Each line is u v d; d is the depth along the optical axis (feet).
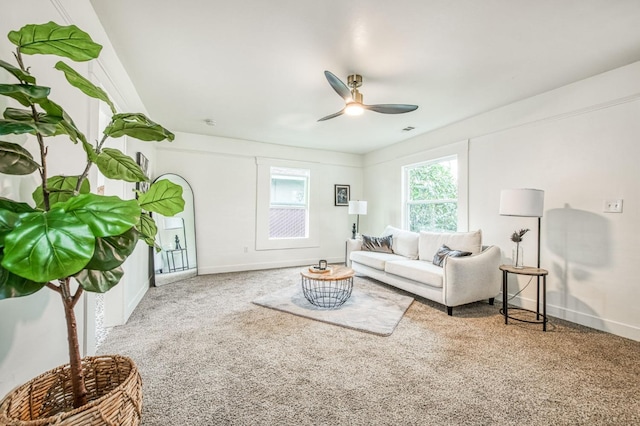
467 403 5.14
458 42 6.97
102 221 2.43
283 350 7.06
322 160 18.90
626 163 8.04
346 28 6.46
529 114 10.24
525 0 5.56
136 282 10.43
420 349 7.15
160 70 8.41
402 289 11.99
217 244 15.88
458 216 12.83
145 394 5.32
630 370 6.23
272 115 12.27
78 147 5.61
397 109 8.54
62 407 3.33
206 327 8.43
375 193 18.84
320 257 18.88
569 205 9.21
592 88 8.67
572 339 7.75
